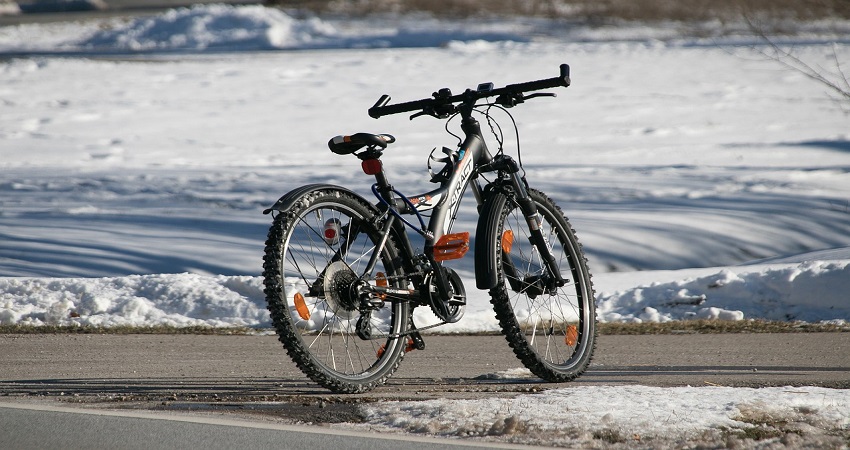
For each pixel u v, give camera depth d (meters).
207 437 12.69
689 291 27.41
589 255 36.47
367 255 16.70
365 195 45.62
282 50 141.88
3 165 57.50
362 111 82.19
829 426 12.91
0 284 27.89
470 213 39.94
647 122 74.69
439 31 160.00
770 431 12.63
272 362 20.16
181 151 64.75
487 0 194.25
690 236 38.75
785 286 26.67
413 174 51.22
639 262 36.34
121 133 72.31
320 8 191.88
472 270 34.56
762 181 49.25
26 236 38.97
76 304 26.80
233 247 37.41
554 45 137.12
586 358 18.22
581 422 12.98
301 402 15.28
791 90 91.12
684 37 146.00
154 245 37.69
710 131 70.19
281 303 14.95
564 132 69.94
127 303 26.56
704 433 12.45
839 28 140.88
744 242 38.69
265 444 12.38
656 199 44.81
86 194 47.47
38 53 140.62
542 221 18.53
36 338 23.34
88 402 15.33
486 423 13.18
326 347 20.95
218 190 47.94
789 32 138.38
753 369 19.05
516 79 101.75
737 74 102.94
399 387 16.86
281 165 57.47
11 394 16.12
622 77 102.31
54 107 84.12
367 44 149.25
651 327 24.94
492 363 20.09
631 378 18.09
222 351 21.64
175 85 100.50
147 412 14.28
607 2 184.62
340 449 12.20
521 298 27.47
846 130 69.62
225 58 129.38
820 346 21.83
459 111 17.95
